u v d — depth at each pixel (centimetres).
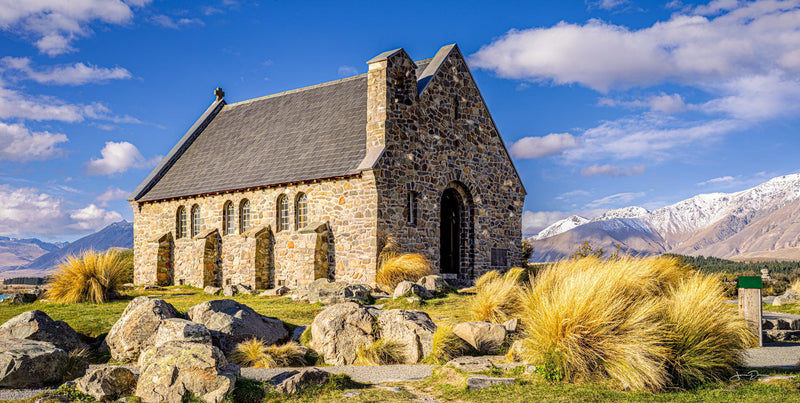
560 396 914
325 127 3197
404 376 1115
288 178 2959
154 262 3550
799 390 927
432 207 2955
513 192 3506
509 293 1565
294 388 978
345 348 1275
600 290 1080
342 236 2758
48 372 1041
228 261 3262
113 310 1948
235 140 3728
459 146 3144
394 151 2745
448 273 3169
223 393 908
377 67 2755
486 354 1280
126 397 940
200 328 1184
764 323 1513
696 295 1150
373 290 2508
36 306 2178
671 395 923
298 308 1931
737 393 923
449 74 3122
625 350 980
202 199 3425
